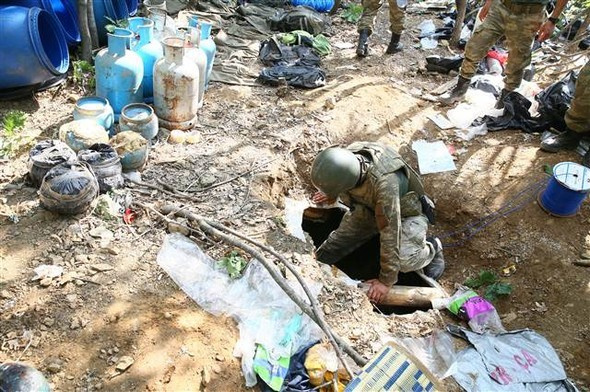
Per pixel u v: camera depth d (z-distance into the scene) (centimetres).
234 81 518
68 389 243
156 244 320
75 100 453
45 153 342
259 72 543
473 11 704
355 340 298
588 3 608
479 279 380
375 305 353
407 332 316
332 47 631
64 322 269
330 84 538
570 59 624
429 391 250
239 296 296
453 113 511
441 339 313
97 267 297
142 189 361
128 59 396
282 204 400
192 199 360
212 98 486
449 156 463
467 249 411
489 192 429
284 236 346
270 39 574
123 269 301
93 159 339
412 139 482
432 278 387
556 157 455
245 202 365
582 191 381
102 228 322
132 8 612
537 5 448
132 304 282
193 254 314
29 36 409
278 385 258
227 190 375
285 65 547
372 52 627
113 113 412
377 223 336
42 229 318
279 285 296
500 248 396
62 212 319
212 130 441
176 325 275
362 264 416
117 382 247
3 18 406
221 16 649
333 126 473
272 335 278
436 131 493
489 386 290
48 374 247
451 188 438
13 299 277
